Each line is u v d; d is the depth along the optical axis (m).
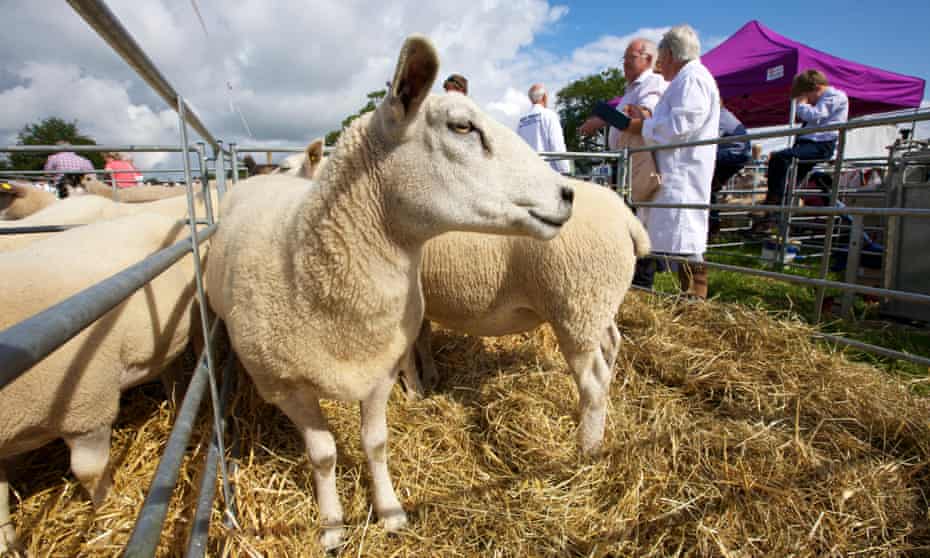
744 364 3.63
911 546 2.21
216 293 2.60
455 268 2.76
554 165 6.63
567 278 2.57
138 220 2.89
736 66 11.23
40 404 1.93
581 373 2.80
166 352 2.68
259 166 9.40
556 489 2.58
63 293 2.11
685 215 4.84
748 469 2.60
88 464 2.20
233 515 2.15
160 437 2.76
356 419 3.04
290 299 1.90
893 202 5.15
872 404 3.06
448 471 2.75
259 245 1.99
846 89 10.90
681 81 4.43
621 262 2.61
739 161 7.82
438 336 4.35
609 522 2.38
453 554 2.24
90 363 2.08
